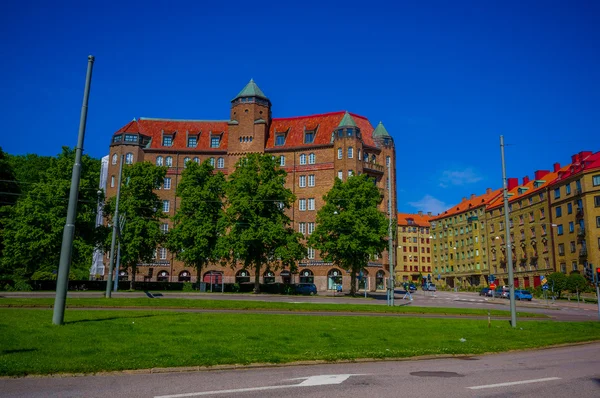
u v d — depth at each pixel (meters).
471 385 10.07
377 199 62.22
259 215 58.28
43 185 51.03
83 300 29.58
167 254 80.31
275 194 58.00
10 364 10.59
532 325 24.75
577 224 75.75
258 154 60.19
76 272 68.31
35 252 49.75
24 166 65.94
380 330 19.48
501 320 28.03
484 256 109.12
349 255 60.22
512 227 96.81
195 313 22.88
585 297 69.12
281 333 17.05
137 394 8.79
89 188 52.94
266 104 85.94
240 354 12.85
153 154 85.12
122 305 27.70
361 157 79.19
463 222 120.19
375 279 78.12
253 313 25.34
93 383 9.73
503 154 26.53
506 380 10.74
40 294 39.12
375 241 58.72
